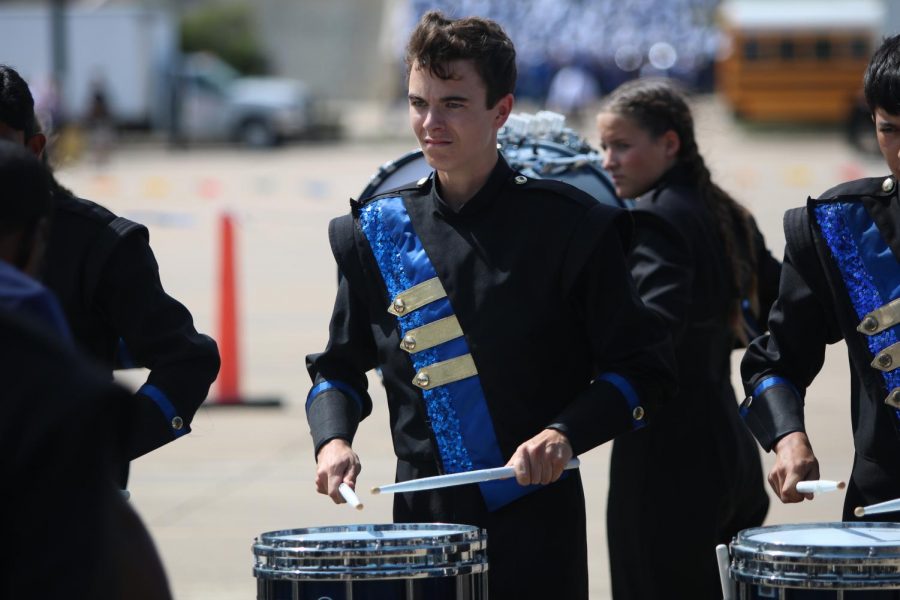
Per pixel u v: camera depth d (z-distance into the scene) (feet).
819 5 410.93
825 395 108.37
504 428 36.78
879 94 35.37
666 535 48.93
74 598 21.25
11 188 26.16
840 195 37.06
